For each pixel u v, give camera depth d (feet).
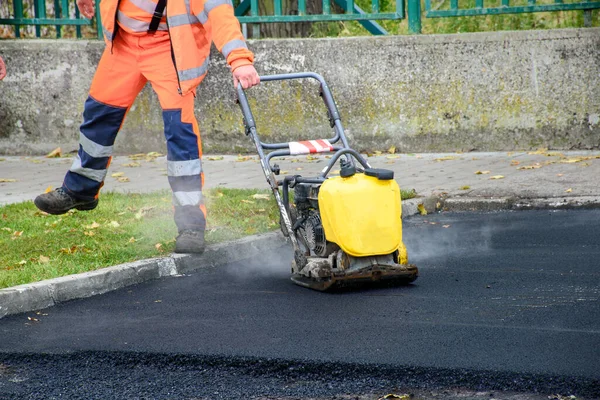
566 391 25.45
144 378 27.94
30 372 28.81
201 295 37.29
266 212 51.62
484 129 76.33
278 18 78.38
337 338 30.45
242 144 79.92
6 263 40.50
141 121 80.79
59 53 81.20
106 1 41.04
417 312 33.30
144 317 34.19
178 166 41.98
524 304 33.88
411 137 77.66
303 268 37.81
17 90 82.28
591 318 31.71
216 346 30.17
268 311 34.24
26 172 71.36
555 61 74.33
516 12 74.79
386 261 36.96
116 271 39.09
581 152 73.10
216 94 79.66
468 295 35.53
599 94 73.97
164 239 44.93
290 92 78.48
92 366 29.09
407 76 76.89
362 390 26.30
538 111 75.20
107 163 43.65
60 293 36.88
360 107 77.97
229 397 26.20
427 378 26.81
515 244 45.21
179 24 40.11
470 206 55.93
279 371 27.99
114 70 41.65
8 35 107.76
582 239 45.44
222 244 44.45
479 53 75.46
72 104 81.76
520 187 58.44
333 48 77.56
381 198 36.35
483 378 26.53
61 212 44.47
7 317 34.83
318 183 37.70
